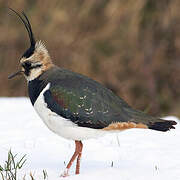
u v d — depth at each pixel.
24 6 23.55
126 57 22.80
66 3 23.33
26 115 14.23
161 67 22.95
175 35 23.16
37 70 10.05
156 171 9.33
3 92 22.86
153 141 11.59
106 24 23.02
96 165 10.23
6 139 12.08
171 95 22.80
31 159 10.77
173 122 9.46
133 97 22.62
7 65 23.22
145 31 23.11
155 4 23.27
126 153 10.81
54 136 12.36
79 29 23.06
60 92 9.55
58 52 22.81
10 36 23.31
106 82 22.66
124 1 23.12
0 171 9.81
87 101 9.48
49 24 23.11
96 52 22.80
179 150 10.82
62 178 9.06
